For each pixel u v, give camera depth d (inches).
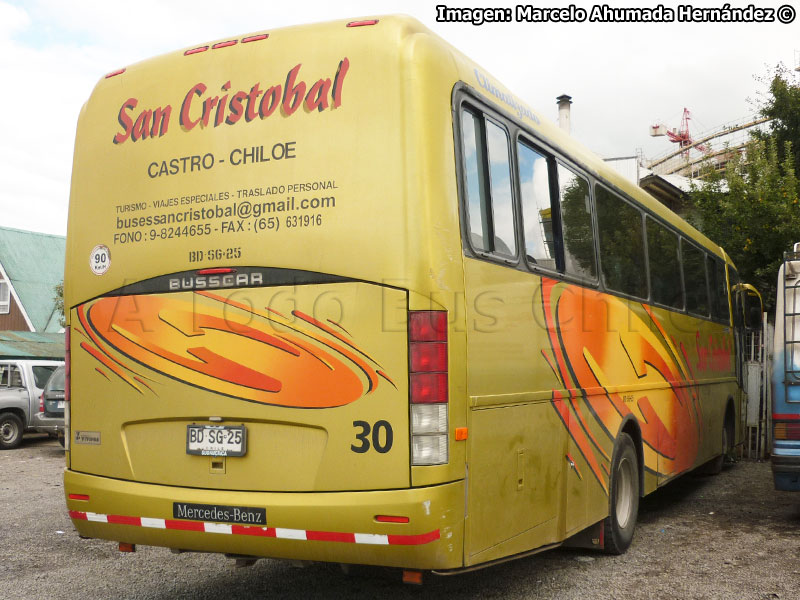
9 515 361.1
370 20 182.2
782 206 627.2
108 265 201.9
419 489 166.2
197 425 186.9
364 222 173.3
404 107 173.8
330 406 173.2
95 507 197.8
